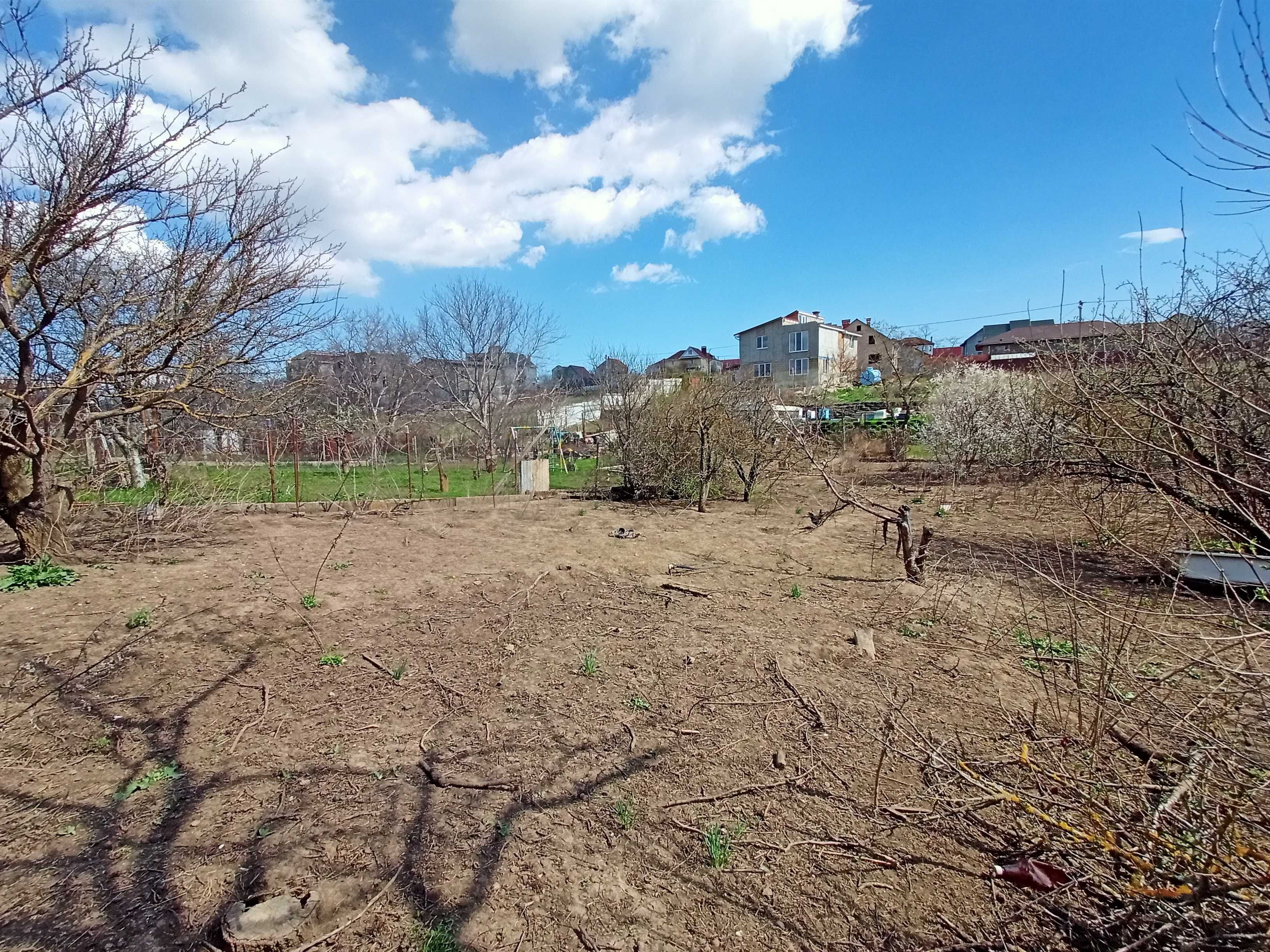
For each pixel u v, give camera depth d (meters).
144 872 2.09
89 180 4.82
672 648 4.06
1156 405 2.96
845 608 4.88
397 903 1.98
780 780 2.64
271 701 3.35
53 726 3.05
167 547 7.12
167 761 2.77
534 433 22.06
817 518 7.72
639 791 2.57
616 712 3.24
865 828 2.33
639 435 12.35
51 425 6.36
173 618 4.45
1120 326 4.88
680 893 2.03
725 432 11.67
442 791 2.56
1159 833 1.82
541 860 2.18
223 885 2.03
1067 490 5.69
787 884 2.07
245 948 1.77
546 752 2.86
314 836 2.27
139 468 8.73
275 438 12.26
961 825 2.31
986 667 3.74
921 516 9.50
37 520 5.86
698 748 2.89
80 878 2.06
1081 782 2.14
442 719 3.17
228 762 2.77
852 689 3.46
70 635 4.11
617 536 8.11
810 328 49.03
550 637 4.28
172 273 6.00
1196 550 3.25
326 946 1.81
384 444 18.14
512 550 7.23
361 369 26.33
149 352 5.67
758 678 3.61
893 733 2.83
